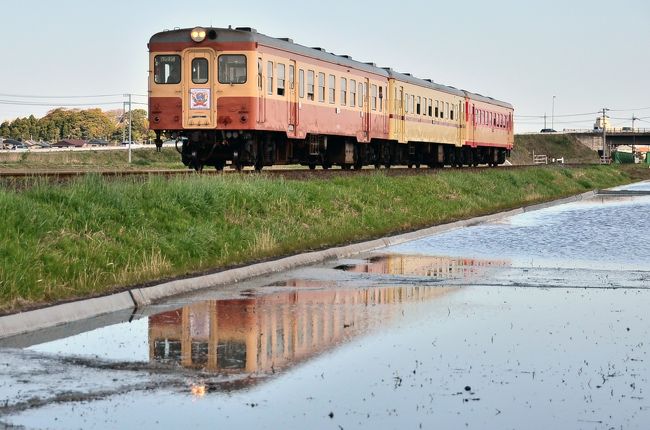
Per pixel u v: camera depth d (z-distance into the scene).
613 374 9.01
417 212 31.02
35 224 14.95
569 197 47.47
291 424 7.19
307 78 35.28
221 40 30.98
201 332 11.03
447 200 36.09
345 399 7.95
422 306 13.10
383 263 18.92
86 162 62.56
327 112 37.34
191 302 13.47
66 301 12.62
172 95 31.41
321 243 21.47
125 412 7.46
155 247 16.50
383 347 10.16
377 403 7.84
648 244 23.31
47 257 13.89
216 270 16.27
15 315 11.24
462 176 43.59
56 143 198.00
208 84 31.08
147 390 8.17
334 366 9.19
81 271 14.09
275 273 17.11
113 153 106.38
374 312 12.55
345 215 25.91
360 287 15.17
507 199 42.72
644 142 179.12
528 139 177.88
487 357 9.70
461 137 58.56
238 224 20.64
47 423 7.12
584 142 179.62
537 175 56.88
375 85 43.25
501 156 72.25
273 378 8.66
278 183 25.72
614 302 13.61
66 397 7.91
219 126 31.05
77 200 16.92
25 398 7.86
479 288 15.09
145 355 9.69
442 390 8.30
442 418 7.42
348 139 40.97
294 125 34.16
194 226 18.66
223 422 7.22
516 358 9.66
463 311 12.68
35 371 8.89
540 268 18.05
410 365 9.27
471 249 22.03
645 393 8.29
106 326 11.47
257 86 31.05
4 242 13.52
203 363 9.29
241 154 32.16
